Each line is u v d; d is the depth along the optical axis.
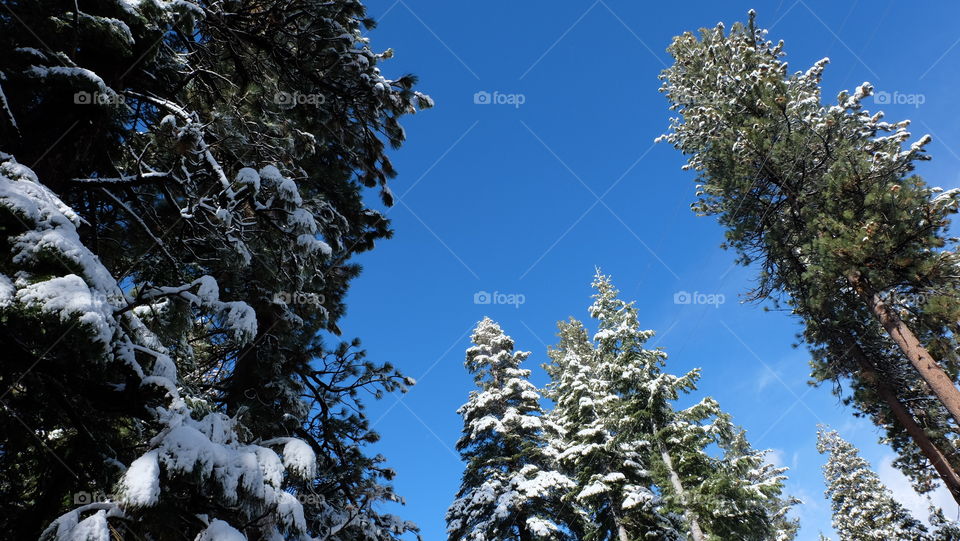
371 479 8.44
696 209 17.53
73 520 2.55
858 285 12.38
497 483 19.33
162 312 4.07
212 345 8.34
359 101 7.19
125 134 5.80
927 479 15.36
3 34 3.91
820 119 14.00
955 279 11.49
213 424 3.45
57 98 4.25
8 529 3.45
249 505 3.18
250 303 7.34
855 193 13.06
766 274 16.05
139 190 5.99
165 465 2.82
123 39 4.29
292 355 8.95
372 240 9.52
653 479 17.48
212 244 5.90
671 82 19.17
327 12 6.58
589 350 30.61
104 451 3.85
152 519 2.86
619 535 17.52
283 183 4.82
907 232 11.41
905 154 13.18
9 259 2.71
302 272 6.40
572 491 18.66
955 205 11.32
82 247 2.96
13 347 3.21
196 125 4.77
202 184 5.74
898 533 26.56
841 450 32.62
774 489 16.66
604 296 22.34
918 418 14.18
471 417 22.98
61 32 4.12
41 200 2.93
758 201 15.88
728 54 17.84
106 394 3.37
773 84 14.69
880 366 14.42
